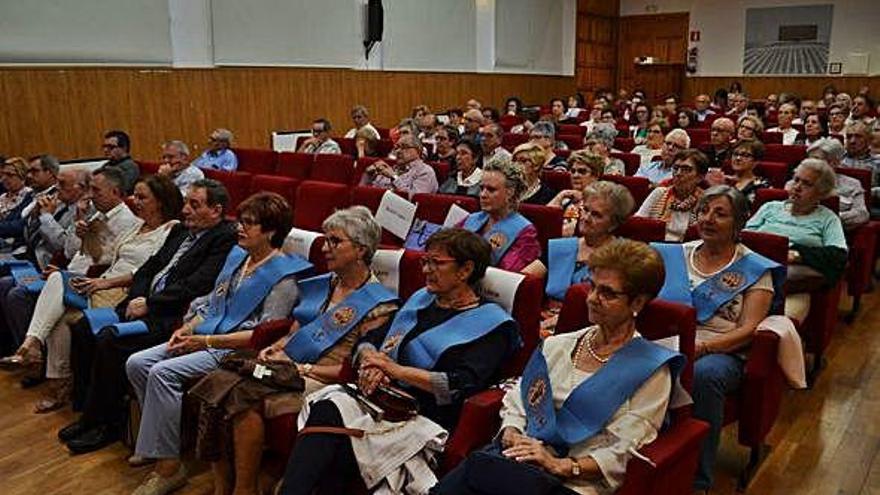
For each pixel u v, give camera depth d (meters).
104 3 6.54
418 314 2.22
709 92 13.68
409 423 2.00
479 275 2.15
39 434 2.93
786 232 3.35
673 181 3.59
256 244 2.71
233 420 2.22
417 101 10.09
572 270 2.77
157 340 2.83
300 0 8.27
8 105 5.97
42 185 4.34
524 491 1.62
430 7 10.08
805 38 12.62
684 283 2.53
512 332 2.10
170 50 7.13
